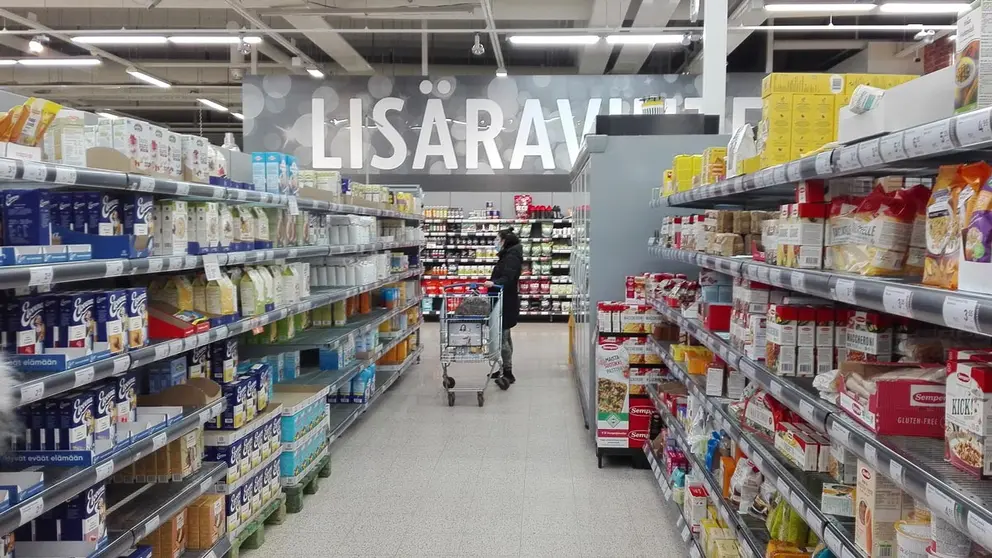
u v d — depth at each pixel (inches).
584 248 248.7
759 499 112.0
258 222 158.2
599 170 215.3
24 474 85.0
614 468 195.2
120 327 101.2
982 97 53.7
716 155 134.3
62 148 99.0
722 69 232.7
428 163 445.1
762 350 105.8
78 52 542.6
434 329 515.8
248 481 141.3
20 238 90.2
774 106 101.4
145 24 486.0
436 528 153.2
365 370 240.4
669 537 148.6
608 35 378.9
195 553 122.9
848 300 68.4
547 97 440.5
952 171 58.7
